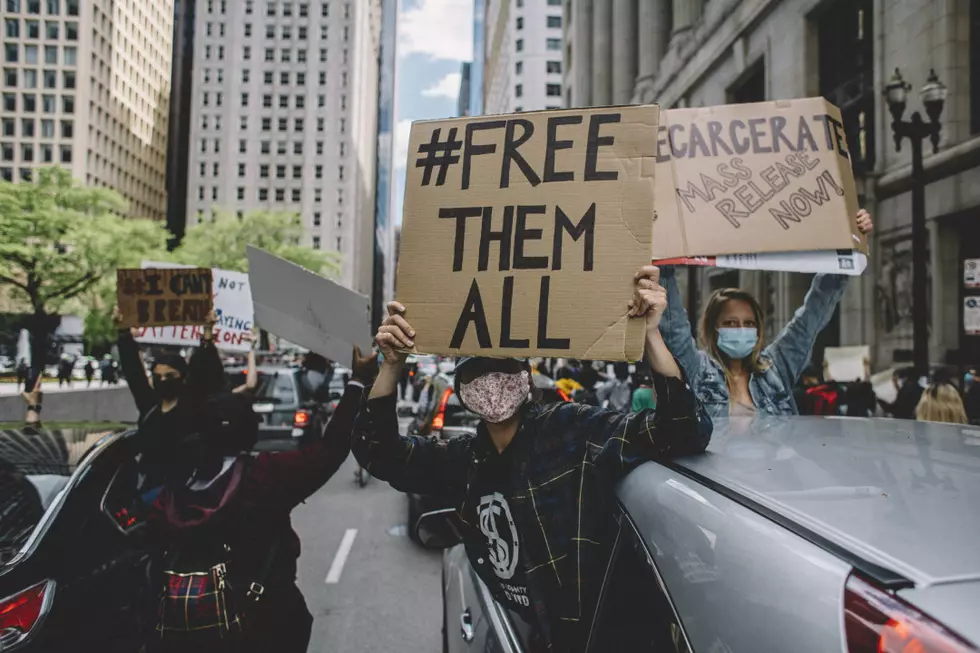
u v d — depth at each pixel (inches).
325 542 268.5
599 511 70.9
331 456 98.0
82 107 2758.4
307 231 3693.4
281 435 377.4
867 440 71.2
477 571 81.4
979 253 524.7
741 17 821.9
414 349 78.2
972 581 39.1
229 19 3759.8
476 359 76.0
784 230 106.5
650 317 70.1
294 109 3750.0
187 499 92.1
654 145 74.2
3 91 2709.2
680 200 110.2
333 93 3767.2
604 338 70.9
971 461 61.6
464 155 80.4
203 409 95.8
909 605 37.8
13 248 1267.2
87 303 1505.9
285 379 393.7
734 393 125.6
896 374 357.1
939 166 517.0
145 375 185.0
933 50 529.3
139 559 134.0
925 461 61.7
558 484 71.9
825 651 38.9
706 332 130.9
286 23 3774.6
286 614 97.3
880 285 596.1
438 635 177.9
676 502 58.8
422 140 82.4
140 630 128.6
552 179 76.5
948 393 157.6
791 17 725.3
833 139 108.7
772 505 51.7
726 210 108.7
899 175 561.0
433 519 102.5
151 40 3580.2
